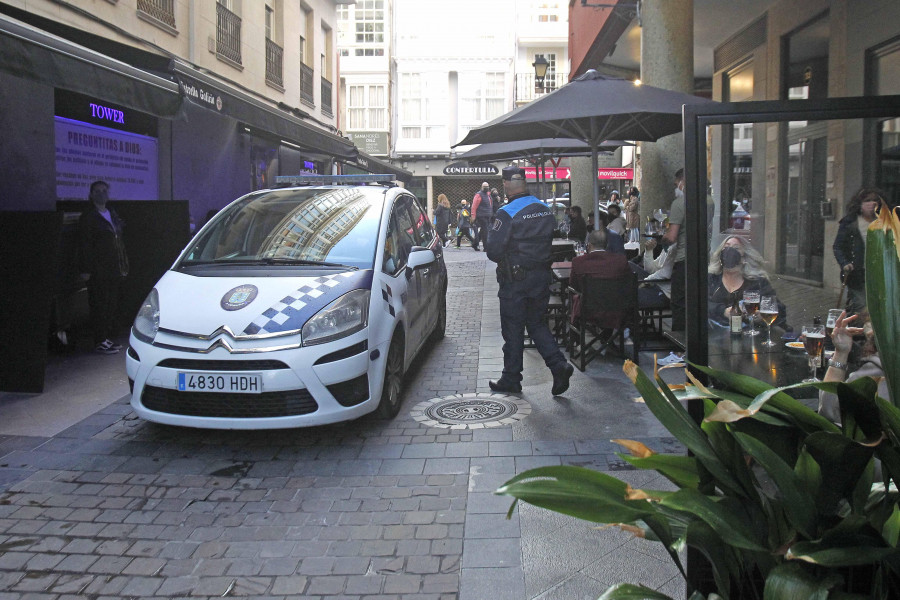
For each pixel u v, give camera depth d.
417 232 7.32
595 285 6.67
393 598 3.15
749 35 12.95
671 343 7.61
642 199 9.62
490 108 38.81
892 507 1.69
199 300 5.12
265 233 5.99
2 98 8.13
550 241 6.02
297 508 4.07
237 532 3.80
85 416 5.71
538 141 11.76
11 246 6.21
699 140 2.53
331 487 4.34
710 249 3.65
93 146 10.41
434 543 3.63
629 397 5.95
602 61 16.41
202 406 4.80
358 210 6.22
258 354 4.71
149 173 11.98
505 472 4.48
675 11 8.78
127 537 3.76
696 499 1.57
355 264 5.56
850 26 9.62
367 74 37.41
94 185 7.80
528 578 3.24
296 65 19.62
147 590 3.27
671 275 7.10
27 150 8.52
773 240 3.54
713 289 3.76
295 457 4.83
